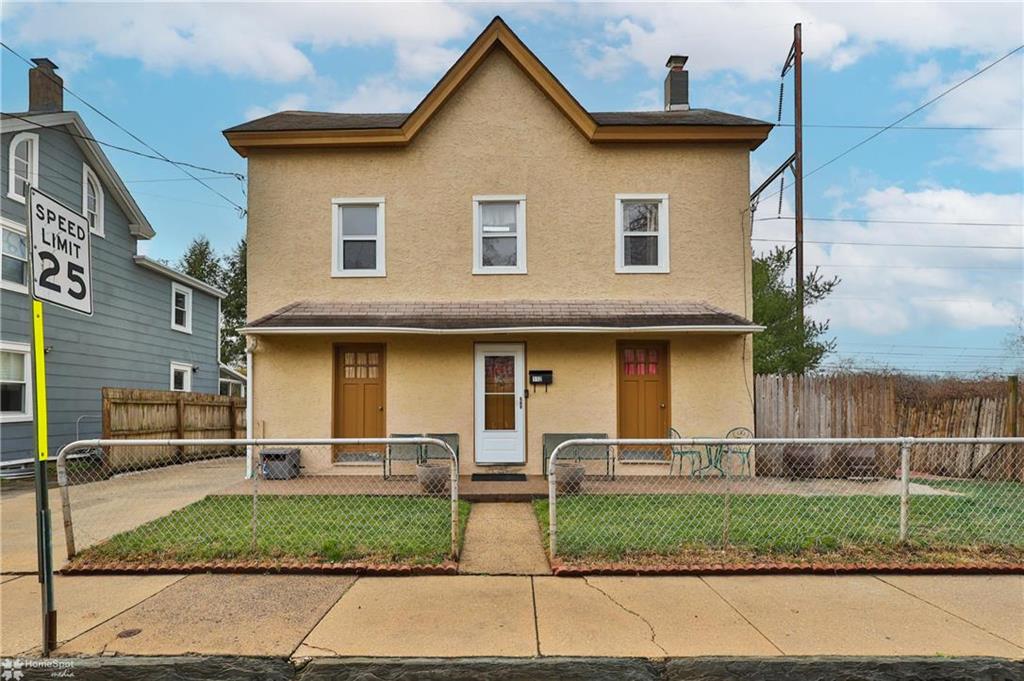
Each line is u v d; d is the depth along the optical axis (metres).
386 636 4.32
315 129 11.27
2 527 7.58
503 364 11.17
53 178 14.21
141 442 5.89
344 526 7.00
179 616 4.68
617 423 11.02
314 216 11.52
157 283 18.14
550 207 11.50
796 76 16.39
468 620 4.60
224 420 17.19
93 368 15.23
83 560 5.86
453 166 11.55
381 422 11.16
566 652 4.07
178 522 7.21
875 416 11.23
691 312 10.98
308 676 3.86
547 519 7.35
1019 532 6.70
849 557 5.90
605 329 10.32
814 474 10.61
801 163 16.27
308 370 11.05
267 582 5.43
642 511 7.72
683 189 11.53
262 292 11.42
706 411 11.02
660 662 3.95
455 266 11.46
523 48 11.33
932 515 7.46
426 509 7.93
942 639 4.28
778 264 17.00
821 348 15.12
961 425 11.09
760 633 4.37
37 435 4.18
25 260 13.53
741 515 7.48
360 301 11.40
